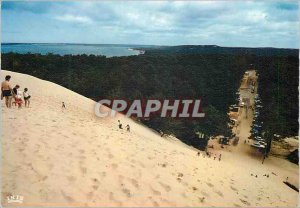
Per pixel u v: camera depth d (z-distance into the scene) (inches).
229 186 305.4
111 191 217.5
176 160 334.3
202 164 374.0
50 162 235.9
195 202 232.7
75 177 223.5
